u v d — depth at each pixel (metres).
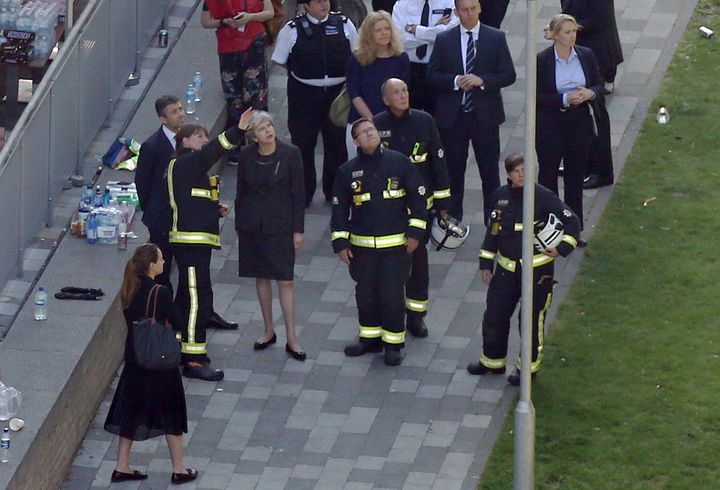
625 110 77.25
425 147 62.41
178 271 63.50
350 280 67.38
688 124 76.25
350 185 60.66
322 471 57.34
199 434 59.12
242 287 67.00
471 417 59.66
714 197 71.12
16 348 58.81
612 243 68.38
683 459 56.78
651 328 63.31
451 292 66.44
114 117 73.75
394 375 61.91
